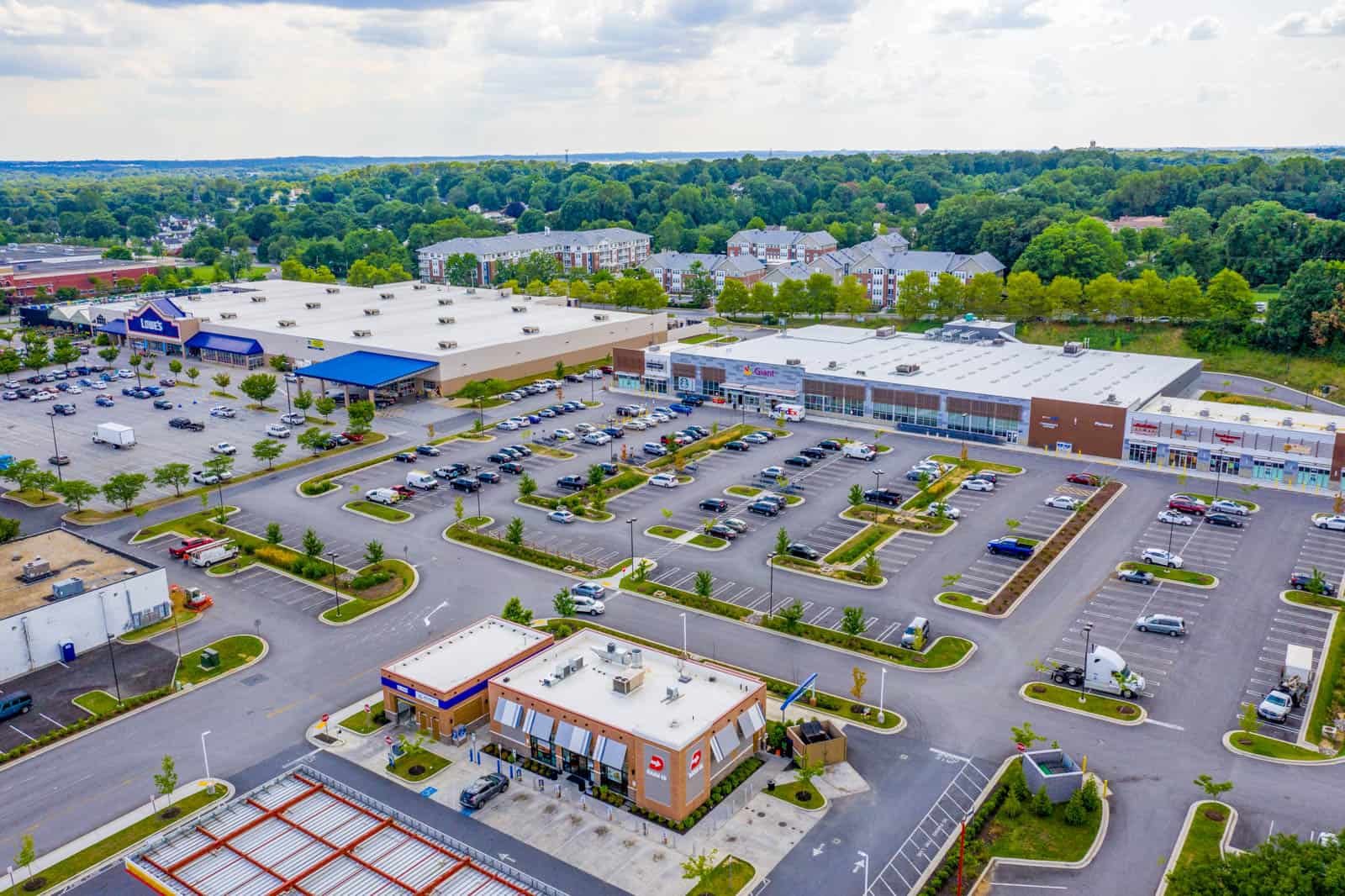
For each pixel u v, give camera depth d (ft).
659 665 270.46
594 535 395.14
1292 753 245.65
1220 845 213.05
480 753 256.32
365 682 289.53
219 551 371.97
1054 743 248.52
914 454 492.13
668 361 615.98
